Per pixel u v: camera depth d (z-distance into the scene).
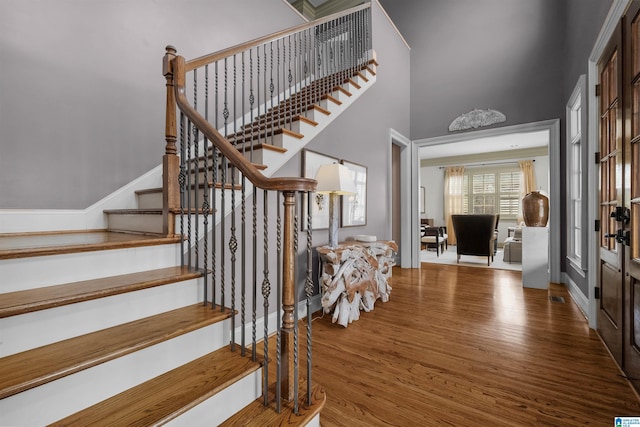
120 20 2.43
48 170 2.07
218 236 2.02
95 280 1.35
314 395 1.28
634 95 1.67
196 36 2.95
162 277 1.40
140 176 2.55
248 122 3.38
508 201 8.45
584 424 1.34
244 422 1.12
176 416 0.96
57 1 2.11
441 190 9.31
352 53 4.29
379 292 3.11
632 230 1.67
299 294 2.73
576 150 3.60
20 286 1.18
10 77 1.91
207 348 1.35
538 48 4.22
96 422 0.91
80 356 0.98
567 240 3.69
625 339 1.73
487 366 1.86
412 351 2.07
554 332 2.38
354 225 3.56
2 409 0.82
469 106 4.72
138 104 2.54
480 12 4.67
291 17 4.04
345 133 3.41
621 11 1.83
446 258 6.25
